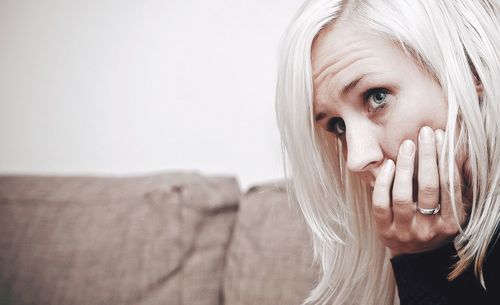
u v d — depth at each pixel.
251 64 1.52
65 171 1.75
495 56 0.74
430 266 0.80
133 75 1.66
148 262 1.30
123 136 1.68
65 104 1.75
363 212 0.91
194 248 1.30
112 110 1.69
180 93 1.61
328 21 0.74
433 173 0.74
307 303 1.07
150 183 1.38
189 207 1.32
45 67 1.77
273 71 1.49
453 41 0.73
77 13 1.72
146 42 1.64
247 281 1.19
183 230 1.30
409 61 0.72
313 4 0.75
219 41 1.56
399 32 0.71
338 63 0.73
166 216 1.32
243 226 1.26
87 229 1.36
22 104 1.80
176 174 1.45
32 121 1.79
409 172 0.75
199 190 1.34
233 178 1.44
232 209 1.36
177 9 1.60
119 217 1.35
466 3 0.75
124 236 1.33
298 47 0.75
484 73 0.74
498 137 0.74
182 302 1.27
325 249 0.93
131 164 1.67
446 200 0.76
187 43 1.60
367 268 0.94
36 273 1.35
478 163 0.74
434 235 0.78
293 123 0.80
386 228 0.81
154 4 1.63
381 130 0.75
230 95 1.55
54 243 1.37
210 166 1.58
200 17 1.58
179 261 1.29
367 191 0.89
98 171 1.71
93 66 1.71
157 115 1.64
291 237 1.17
